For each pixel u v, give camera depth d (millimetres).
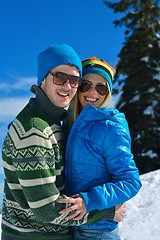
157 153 17844
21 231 2369
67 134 2629
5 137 2379
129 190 2322
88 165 2385
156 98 18234
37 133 2217
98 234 2428
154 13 19844
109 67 2740
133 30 19859
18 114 2316
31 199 2197
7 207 2438
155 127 18000
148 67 18672
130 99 18625
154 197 6969
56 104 2398
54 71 2393
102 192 2268
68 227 2514
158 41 19125
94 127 2400
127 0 20125
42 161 2195
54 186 2246
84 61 2746
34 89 2434
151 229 5406
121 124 2430
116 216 2410
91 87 2699
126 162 2359
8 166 2354
